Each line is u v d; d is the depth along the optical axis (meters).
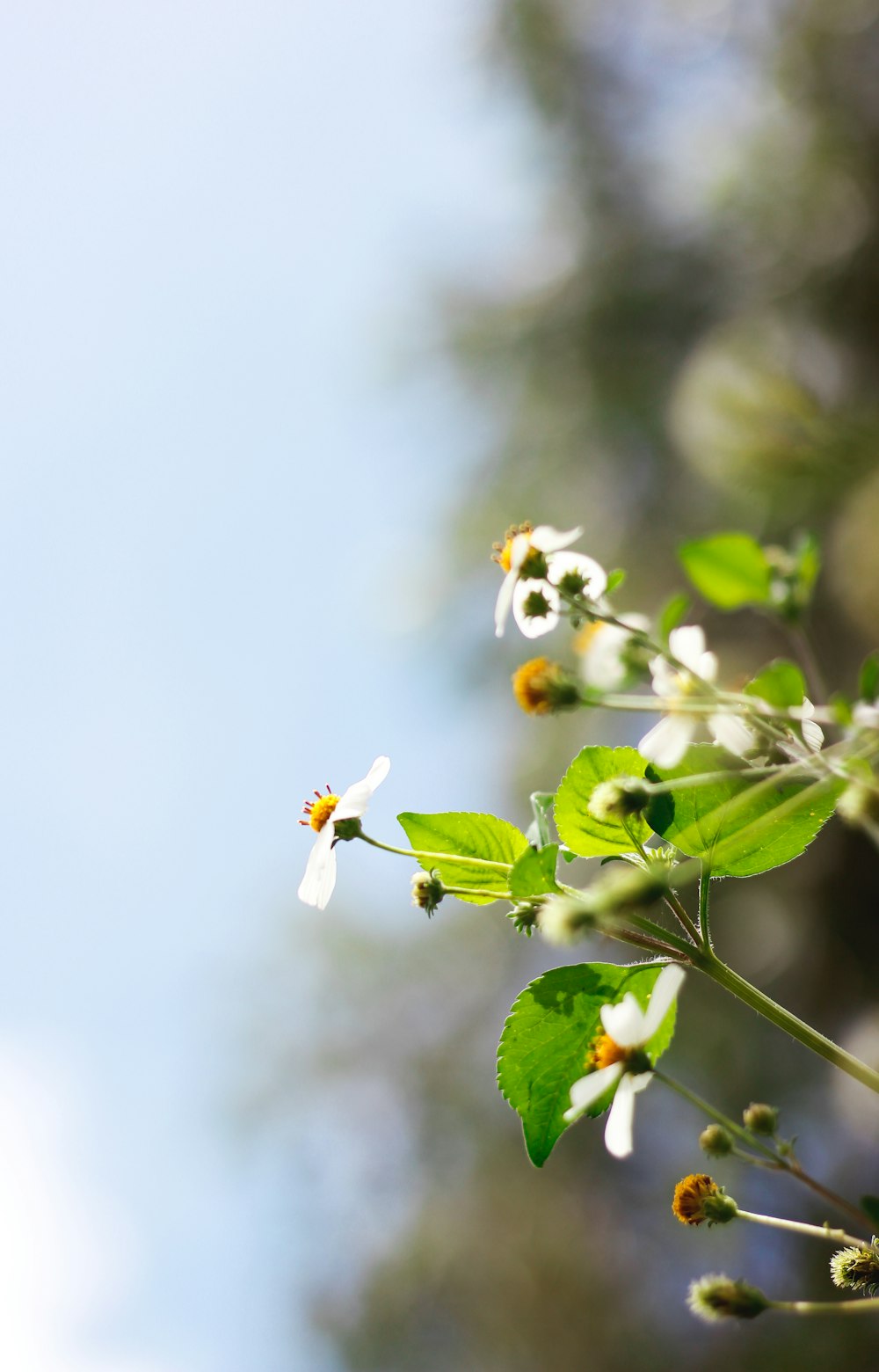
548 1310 2.57
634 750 0.62
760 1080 2.23
